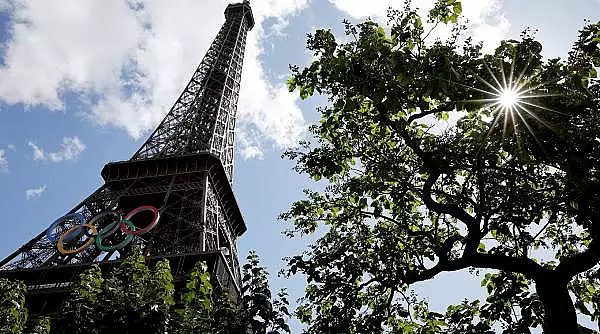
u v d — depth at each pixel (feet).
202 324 65.00
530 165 59.36
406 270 70.85
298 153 78.33
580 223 53.21
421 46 64.13
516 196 58.59
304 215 79.10
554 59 56.34
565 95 52.54
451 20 64.44
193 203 256.93
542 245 66.80
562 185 58.08
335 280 62.59
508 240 69.97
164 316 81.15
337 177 81.35
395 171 70.33
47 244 243.40
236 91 429.38
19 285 86.99
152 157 306.55
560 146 53.47
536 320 60.54
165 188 275.59
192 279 70.03
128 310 79.71
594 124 51.90
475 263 59.57
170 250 229.04
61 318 82.48
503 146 55.42
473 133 62.64
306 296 67.21
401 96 62.28
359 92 64.44
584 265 51.52
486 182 62.13
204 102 385.50
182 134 342.23
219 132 364.79
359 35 67.77
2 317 81.10
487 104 55.11
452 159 62.49
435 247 65.46
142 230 236.84
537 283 53.67
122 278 91.61
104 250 230.89
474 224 61.57
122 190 279.90
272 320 59.57
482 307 66.18
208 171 279.49
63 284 208.23
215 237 260.42
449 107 61.46
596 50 59.52
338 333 57.06
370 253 71.56
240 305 66.33
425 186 64.54
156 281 88.94
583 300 69.72
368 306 70.23
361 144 75.92
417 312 73.15
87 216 260.42
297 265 63.31
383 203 75.41
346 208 76.28
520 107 53.62
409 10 65.77
